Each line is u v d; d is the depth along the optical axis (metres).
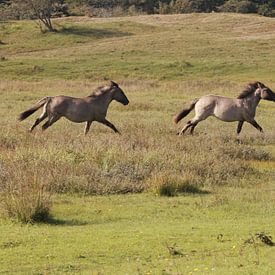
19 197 38.84
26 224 36.78
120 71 176.38
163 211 41.53
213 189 49.16
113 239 33.53
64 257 30.27
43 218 37.69
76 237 33.78
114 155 54.34
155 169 51.69
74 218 39.03
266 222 38.62
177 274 27.02
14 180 45.53
